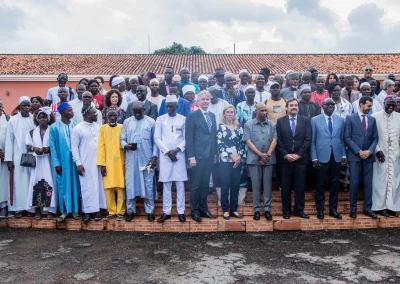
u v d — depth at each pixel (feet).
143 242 21.89
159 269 18.04
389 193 24.72
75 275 17.42
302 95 26.21
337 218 24.41
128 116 26.30
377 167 24.94
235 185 24.44
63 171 24.25
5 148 25.16
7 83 88.79
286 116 24.32
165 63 97.55
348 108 27.30
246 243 21.63
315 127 24.38
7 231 24.09
